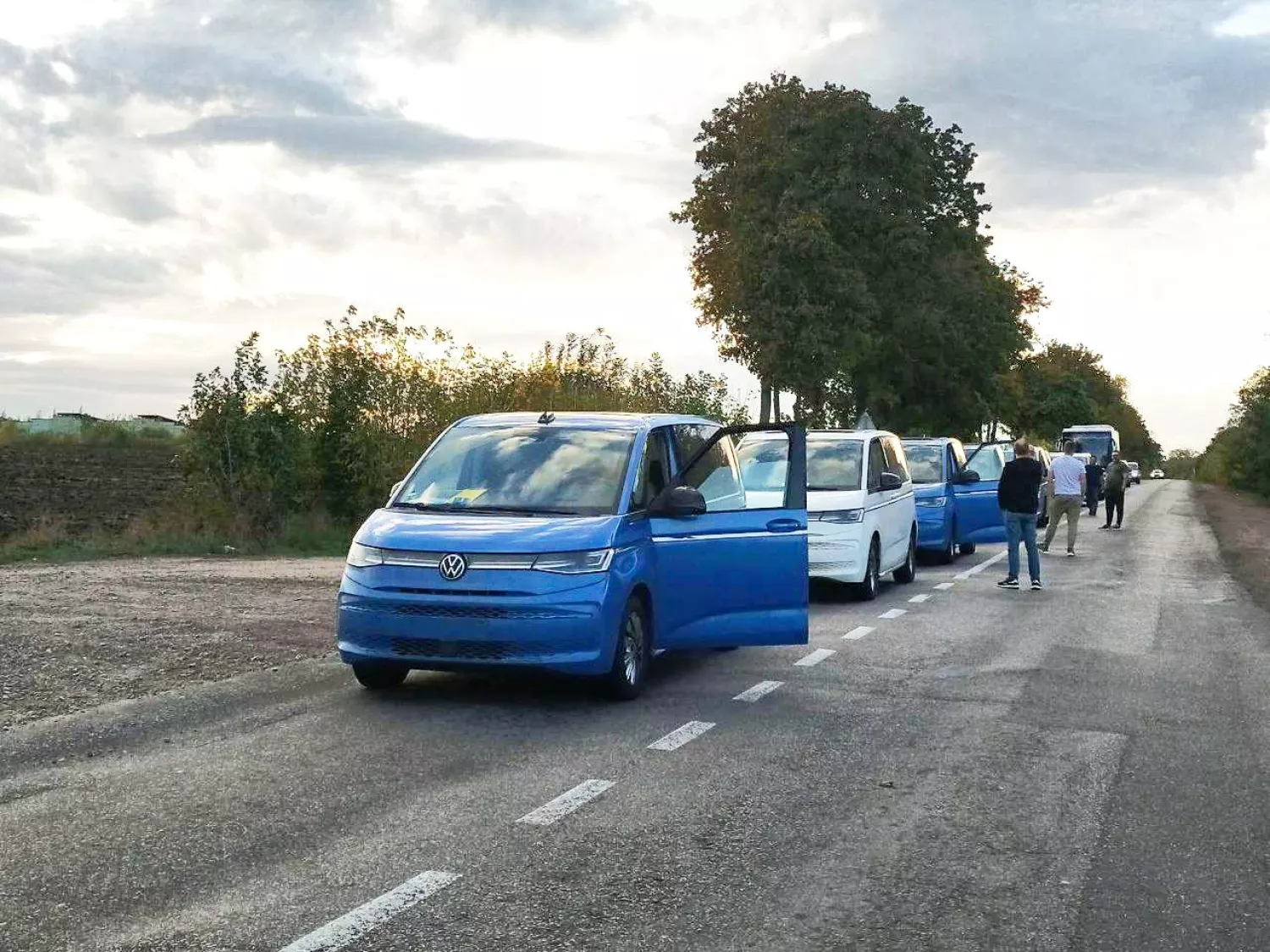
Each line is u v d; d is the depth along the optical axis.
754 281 49.69
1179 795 6.67
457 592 8.37
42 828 5.66
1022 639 12.57
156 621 11.95
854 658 11.15
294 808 6.04
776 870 5.30
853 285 48.38
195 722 7.95
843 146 49.75
